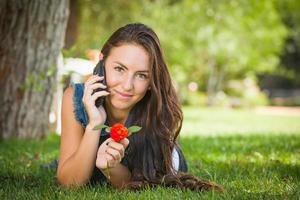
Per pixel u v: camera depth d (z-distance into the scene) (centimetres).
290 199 301
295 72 3712
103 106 335
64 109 343
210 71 2831
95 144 319
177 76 2519
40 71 683
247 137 795
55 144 643
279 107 3409
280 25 2567
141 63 313
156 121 341
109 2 1261
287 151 589
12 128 693
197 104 2941
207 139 759
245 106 2978
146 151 346
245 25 2266
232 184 361
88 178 330
